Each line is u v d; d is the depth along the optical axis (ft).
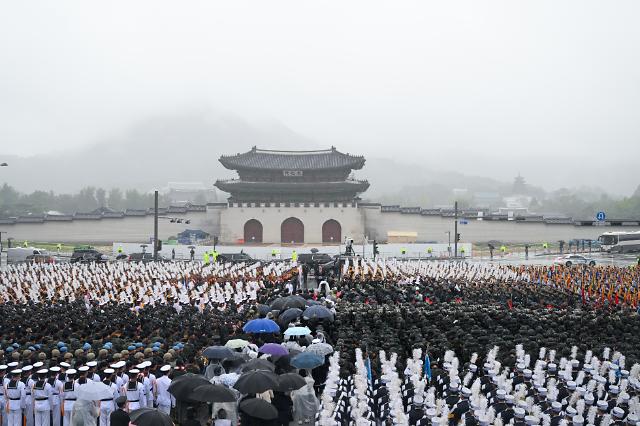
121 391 81.10
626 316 134.62
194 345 100.12
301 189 485.15
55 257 380.78
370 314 134.82
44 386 80.79
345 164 481.87
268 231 476.95
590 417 71.26
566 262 324.19
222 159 484.74
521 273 235.81
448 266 254.68
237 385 75.87
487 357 92.58
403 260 328.08
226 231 475.72
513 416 72.43
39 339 106.73
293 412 90.12
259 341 115.03
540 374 82.12
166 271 236.22
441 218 479.41
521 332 116.88
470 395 74.95
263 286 198.49
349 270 234.99
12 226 462.60
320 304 136.67
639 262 280.92
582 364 94.17
